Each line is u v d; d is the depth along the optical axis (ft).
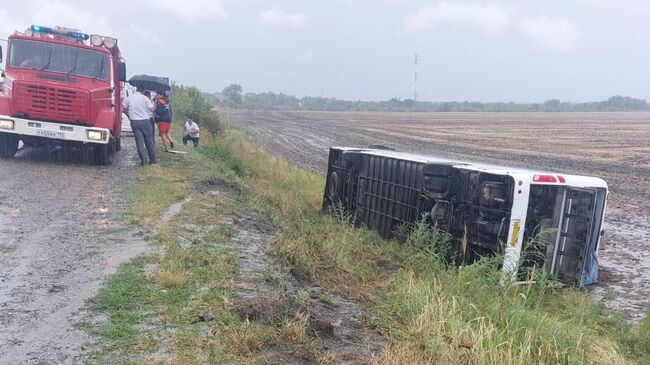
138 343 15.56
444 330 19.34
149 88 59.62
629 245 41.37
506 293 23.79
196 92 112.06
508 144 132.67
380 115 351.87
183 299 18.66
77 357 14.71
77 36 47.96
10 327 16.31
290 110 452.76
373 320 20.53
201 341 15.74
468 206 29.94
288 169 68.85
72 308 17.78
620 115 406.41
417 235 31.01
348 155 41.68
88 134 45.09
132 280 20.13
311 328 17.87
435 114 394.73
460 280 24.67
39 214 29.48
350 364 16.37
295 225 34.96
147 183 40.06
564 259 30.07
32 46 46.01
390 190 36.76
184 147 64.69
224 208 34.42
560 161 96.58
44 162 46.70
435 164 31.32
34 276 20.49
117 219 29.30
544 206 29.60
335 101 548.72
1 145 46.29
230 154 65.77
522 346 18.26
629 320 25.96
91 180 39.99
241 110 397.60
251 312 17.99
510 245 27.40
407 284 24.66
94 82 46.42
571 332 21.02
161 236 25.84
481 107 534.78
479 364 17.12
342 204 42.78
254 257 25.02
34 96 44.01
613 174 81.20
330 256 29.01
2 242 24.34
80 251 23.62
